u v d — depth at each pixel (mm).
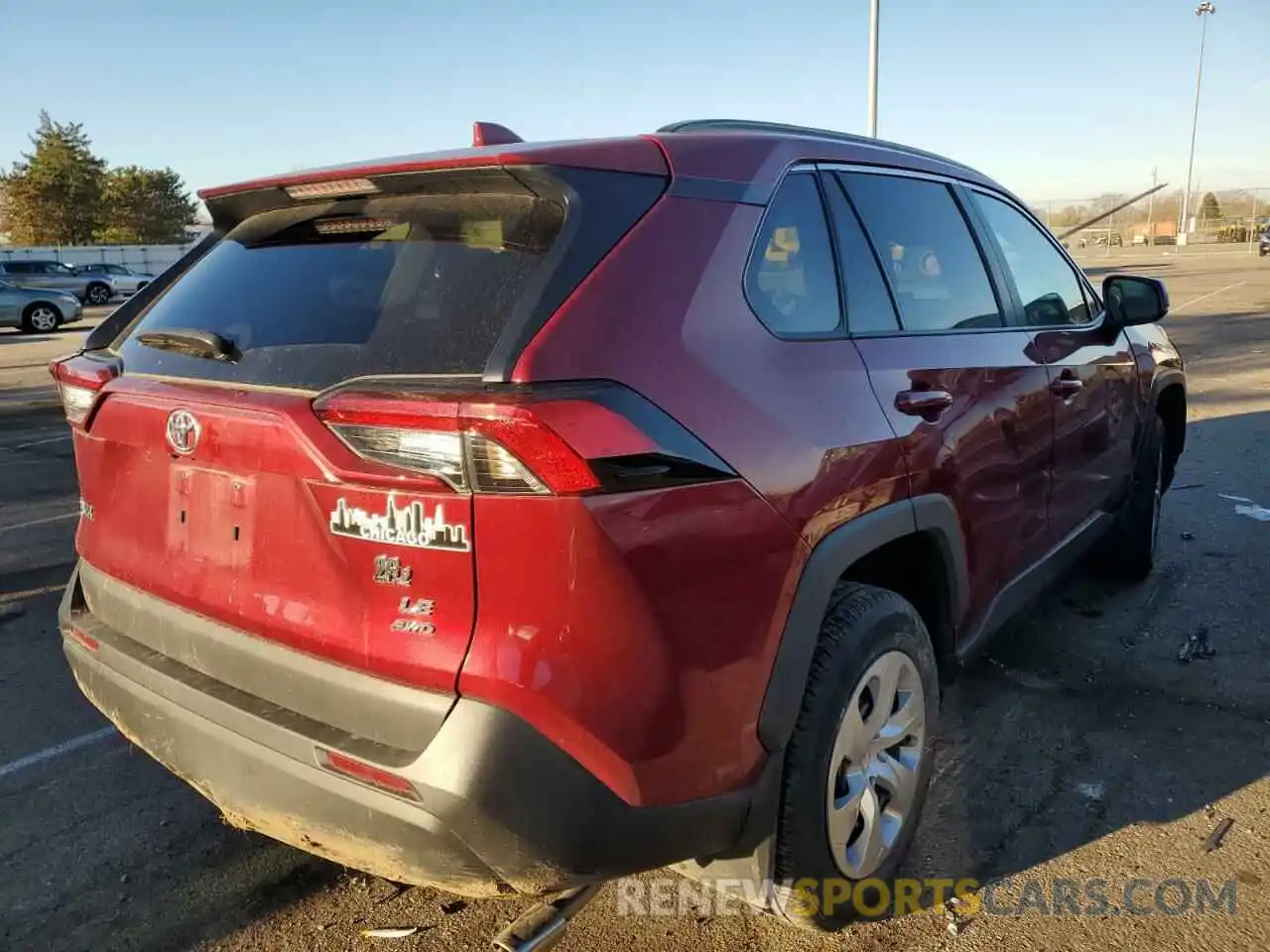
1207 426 8781
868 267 2832
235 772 2133
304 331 2205
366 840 1950
